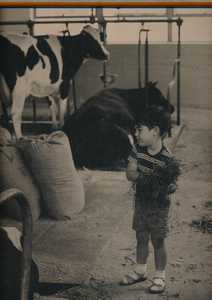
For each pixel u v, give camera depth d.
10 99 4.93
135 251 3.13
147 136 2.50
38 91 5.25
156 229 2.52
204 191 4.37
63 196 3.67
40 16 7.48
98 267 2.90
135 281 2.70
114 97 5.52
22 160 3.65
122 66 9.05
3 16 7.02
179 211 3.83
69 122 5.19
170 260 2.97
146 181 2.50
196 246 3.18
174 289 2.62
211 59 8.67
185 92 8.96
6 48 4.83
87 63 8.98
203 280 2.72
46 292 2.60
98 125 5.06
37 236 3.36
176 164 2.54
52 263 2.93
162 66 8.95
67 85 5.57
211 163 5.39
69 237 3.35
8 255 2.38
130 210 3.90
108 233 3.43
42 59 5.15
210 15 8.56
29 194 3.60
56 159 3.63
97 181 4.66
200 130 7.08
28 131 6.44
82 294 2.57
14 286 2.36
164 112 2.53
